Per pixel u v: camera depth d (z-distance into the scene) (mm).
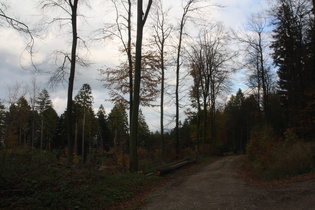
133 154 14180
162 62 23172
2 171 7891
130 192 10008
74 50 13922
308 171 11102
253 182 11453
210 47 31484
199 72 31203
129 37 17875
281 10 24438
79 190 8352
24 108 26719
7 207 6355
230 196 8398
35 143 49469
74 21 13969
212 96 36375
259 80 30234
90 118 42156
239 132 67438
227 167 19406
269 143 17031
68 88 13664
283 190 8398
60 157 12992
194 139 40750
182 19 24547
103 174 11047
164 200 8594
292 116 27094
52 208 6758
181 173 16609
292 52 25906
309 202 6594
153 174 14633
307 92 23734
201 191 9703
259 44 27016
